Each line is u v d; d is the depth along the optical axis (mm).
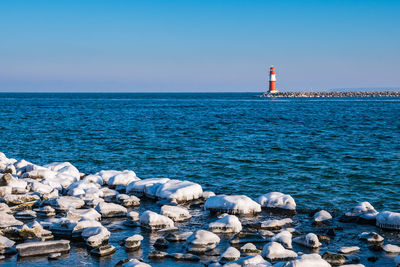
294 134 43469
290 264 9641
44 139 39188
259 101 154000
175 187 17688
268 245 11188
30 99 182375
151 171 24984
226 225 13250
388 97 196875
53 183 19125
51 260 10875
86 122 58375
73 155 30609
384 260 11148
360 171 24234
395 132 45000
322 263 9773
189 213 15602
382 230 13828
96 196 16875
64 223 12922
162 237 12789
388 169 24766
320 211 15195
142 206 16766
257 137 40812
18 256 11094
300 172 24125
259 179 22484
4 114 74688
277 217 15266
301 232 13500
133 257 11172
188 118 67500
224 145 35125
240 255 11094
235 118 67375
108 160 28531
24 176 20391
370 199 18594
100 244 11805
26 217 14570
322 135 42500
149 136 41562
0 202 16406
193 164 26797
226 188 20703
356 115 73562
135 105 120438
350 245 12344
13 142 37219
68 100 169375
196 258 10977
